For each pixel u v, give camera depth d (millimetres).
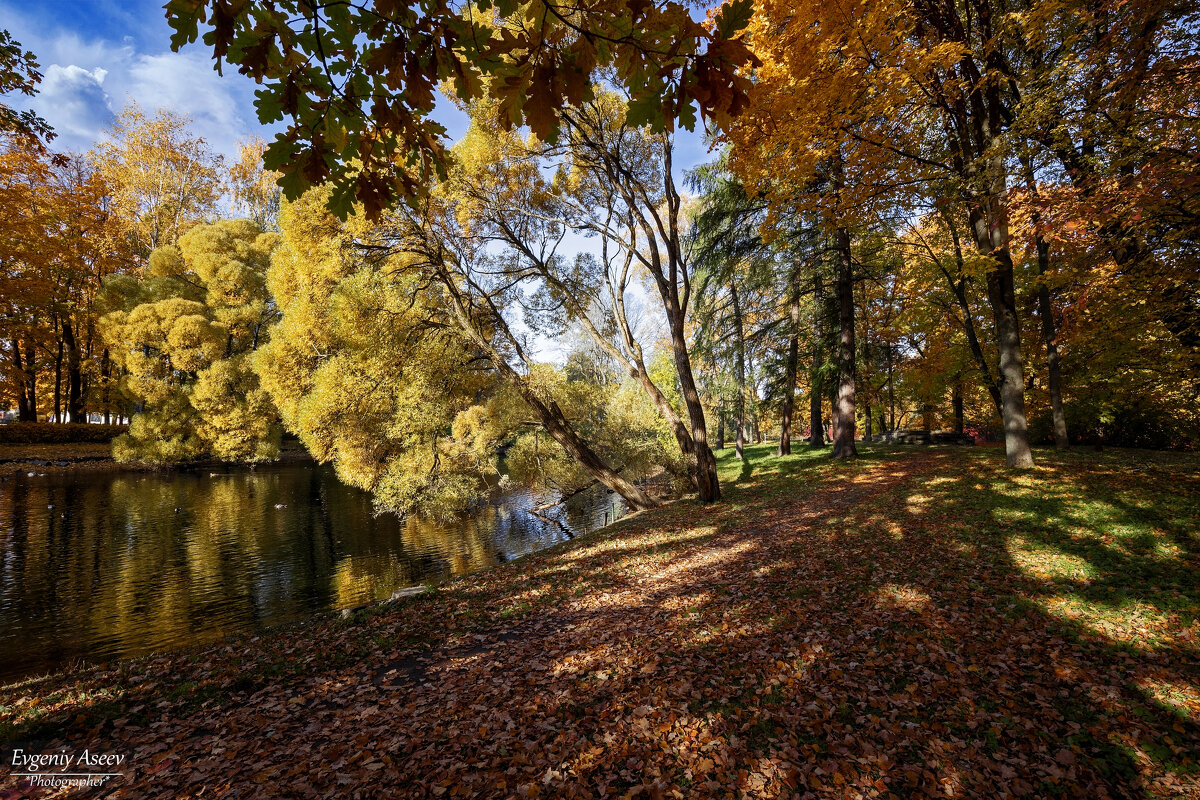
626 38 1636
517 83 1816
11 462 26375
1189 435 13836
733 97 1760
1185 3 6844
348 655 5758
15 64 7938
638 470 18531
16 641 8109
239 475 27766
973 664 4535
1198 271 7859
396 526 17031
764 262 15156
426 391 14648
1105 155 8070
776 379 17625
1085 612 5238
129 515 17391
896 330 20453
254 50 1750
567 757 3697
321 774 3559
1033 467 10766
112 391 32438
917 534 8148
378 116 2008
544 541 15141
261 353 16672
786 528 9820
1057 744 3545
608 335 20703
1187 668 4199
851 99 8367
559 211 15586
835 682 4461
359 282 13773
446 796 3350
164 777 3588
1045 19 7984
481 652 5742
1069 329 11453
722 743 3766
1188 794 3062
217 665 5582
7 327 27906
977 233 10820
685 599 6867
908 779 3338
